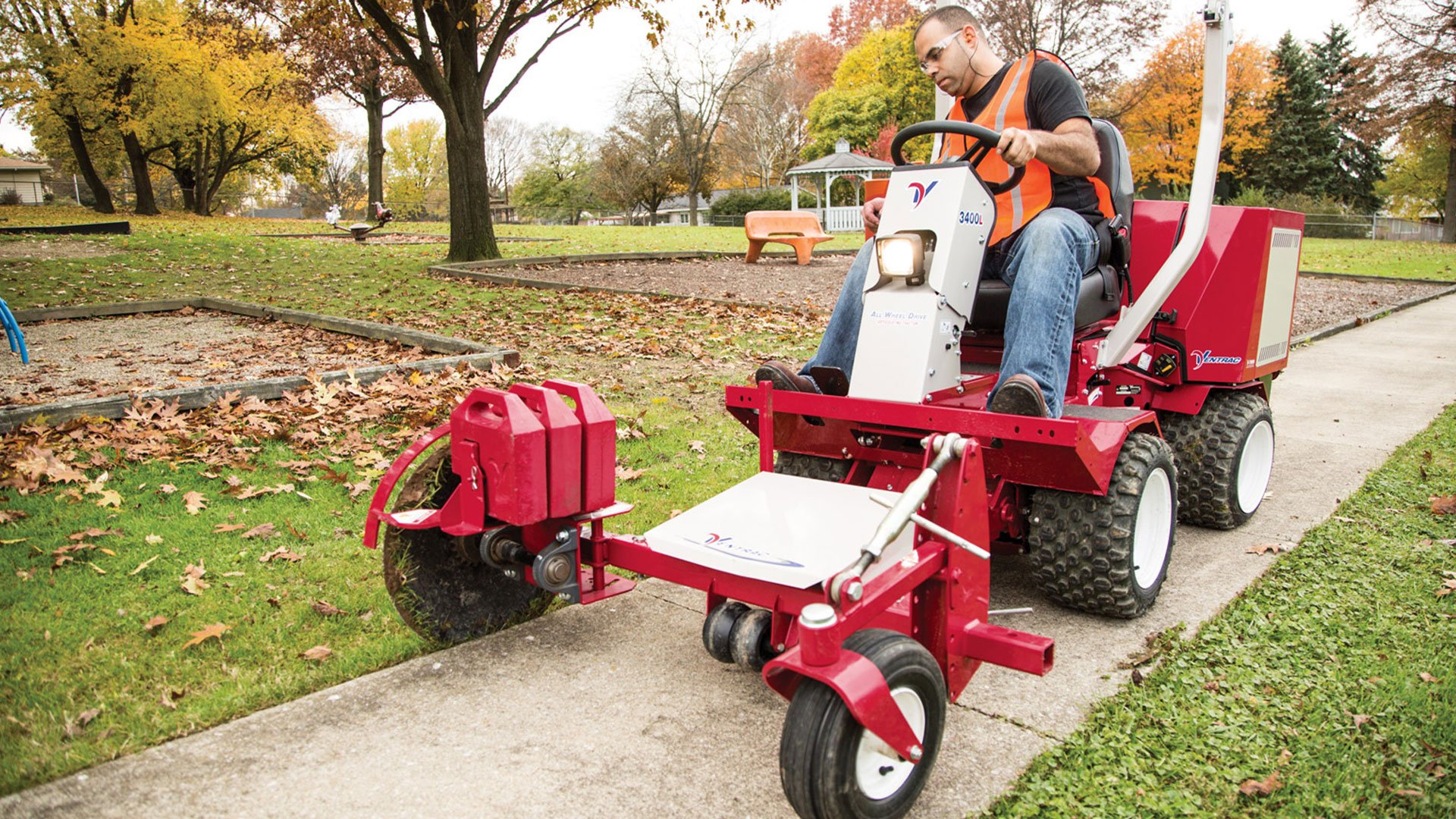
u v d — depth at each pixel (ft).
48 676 8.59
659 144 174.09
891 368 9.63
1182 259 11.27
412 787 7.22
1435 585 11.14
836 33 195.83
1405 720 8.14
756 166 186.50
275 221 100.17
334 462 14.80
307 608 10.10
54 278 37.24
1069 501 9.75
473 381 19.36
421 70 43.91
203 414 16.60
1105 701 8.50
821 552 7.61
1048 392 9.58
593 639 9.87
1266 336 13.34
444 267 42.09
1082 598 9.94
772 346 26.27
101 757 7.45
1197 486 13.00
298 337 25.70
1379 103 117.50
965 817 6.89
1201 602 10.76
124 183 187.73
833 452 10.64
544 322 29.12
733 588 7.78
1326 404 21.81
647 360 23.85
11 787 7.03
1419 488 15.02
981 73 11.52
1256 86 138.00
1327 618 10.26
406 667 9.16
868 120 161.48
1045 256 9.96
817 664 6.08
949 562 7.38
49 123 111.34
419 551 9.28
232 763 7.48
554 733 8.02
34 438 14.70
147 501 12.94
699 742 7.88
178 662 8.98
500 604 10.00
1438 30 110.42
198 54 108.37
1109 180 11.82
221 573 10.94
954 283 9.57
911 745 6.32
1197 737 7.97
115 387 19.15
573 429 8.36
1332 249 84.38
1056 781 7.34
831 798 6.14
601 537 8.82
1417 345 31.17
